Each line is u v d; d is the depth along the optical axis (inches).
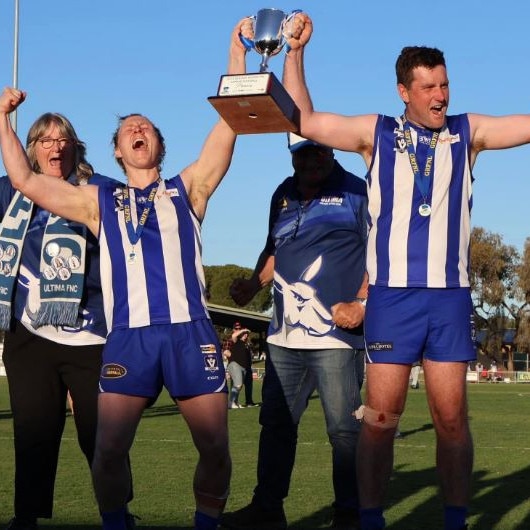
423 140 181.6
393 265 180.2
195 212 188.1
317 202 241.3
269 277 258.8
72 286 210.1
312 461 403.9
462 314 179.9
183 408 181.0
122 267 181.6
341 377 233.9
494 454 437.4
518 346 2947.8
